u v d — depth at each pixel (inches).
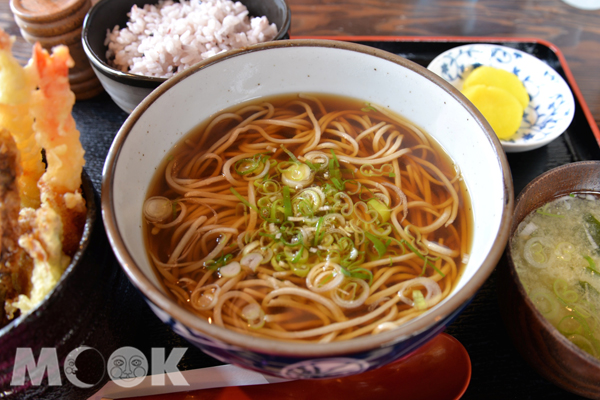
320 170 10.4
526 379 9.0
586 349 8.6
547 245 9.9
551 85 13.8
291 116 11.3
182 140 10.3
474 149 9.2
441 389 8.6
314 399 8.6
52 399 7.9
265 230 9.4
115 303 8.1
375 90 10.8
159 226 9.4
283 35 12.4
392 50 15.3
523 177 12.2
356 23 16.4
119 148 8.4
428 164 10.4
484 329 9.6
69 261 7.4
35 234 7.0
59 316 6.9
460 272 8.9
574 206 10.4
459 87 14.3
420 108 10.3
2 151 7.1
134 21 13.6
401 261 9.2
